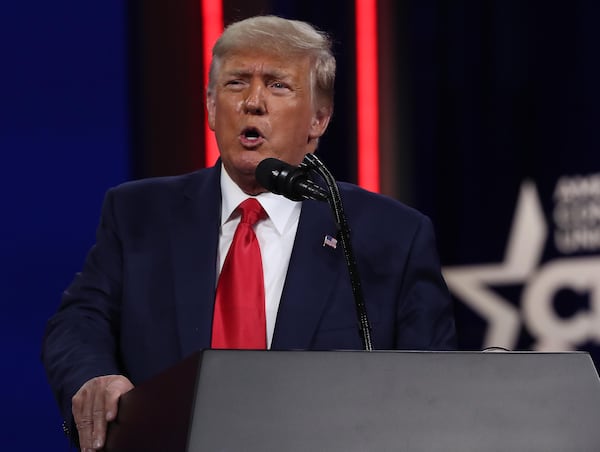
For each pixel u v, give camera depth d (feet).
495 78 40.47
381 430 11.05
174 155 35.53
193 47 35.68
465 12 40.01
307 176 16.06
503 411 11.58
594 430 11.91
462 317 40.22
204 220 18.88
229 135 18.58
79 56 34.65
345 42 37.78
